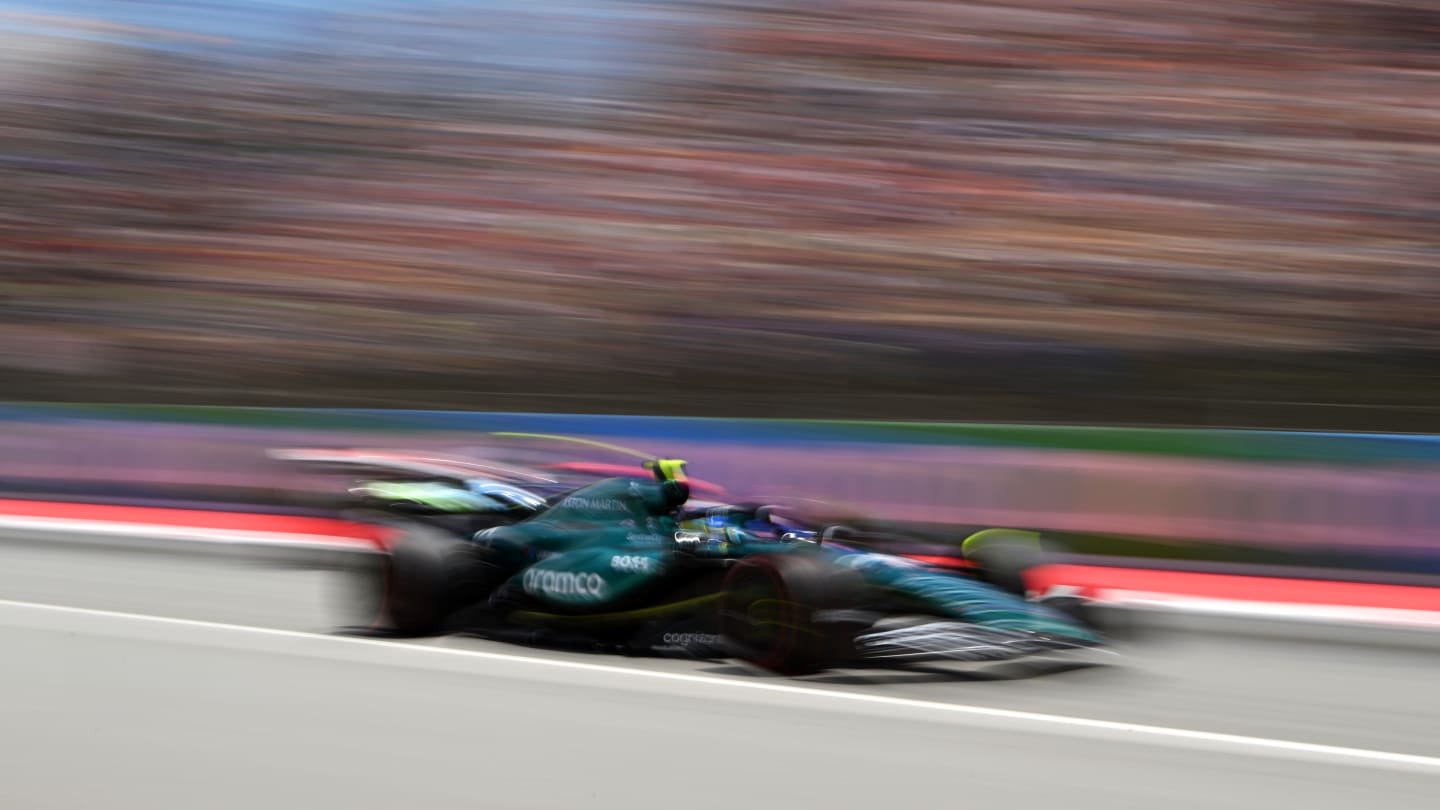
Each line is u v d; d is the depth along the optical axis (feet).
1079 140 250.57
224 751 49.39
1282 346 188.34
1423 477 103.40
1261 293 203.00
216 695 59.06
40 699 57.82
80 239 292.61
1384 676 73.82
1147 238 221.66
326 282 264.52
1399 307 195.21
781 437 127.03
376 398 181.37
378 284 259.19
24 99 349.61
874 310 216.13
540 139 297.74
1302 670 74.90
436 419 140.56
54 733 51.78
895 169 255.50
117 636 74.95
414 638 75.51
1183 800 45.65
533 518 77.15
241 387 230.27
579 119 302.25
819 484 125.18
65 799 43.42
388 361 232.32
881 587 65.10
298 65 349.82
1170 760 51.13
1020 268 219.61
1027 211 236.02
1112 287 210.18
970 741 52.75
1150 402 174.91
